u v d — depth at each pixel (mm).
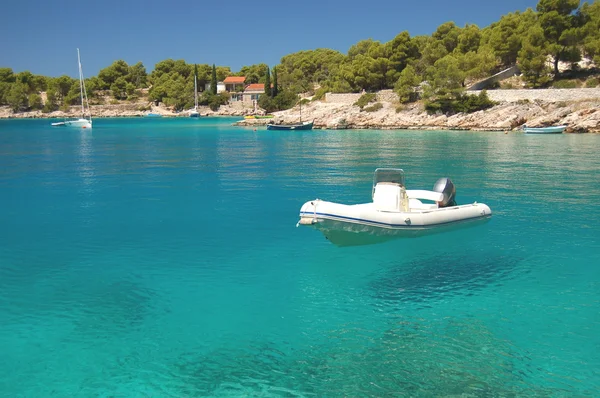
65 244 14328
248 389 7129
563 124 55594
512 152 37125
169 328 8984
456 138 52469
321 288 10805
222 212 18312
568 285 10836
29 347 8328
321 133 66250
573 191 21188
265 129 77125
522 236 14438
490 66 75375
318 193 21859
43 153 41844
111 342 8500
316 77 132125
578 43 68000
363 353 8062
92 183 25375
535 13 79688
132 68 168875
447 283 11016
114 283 11227
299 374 7492
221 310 9742
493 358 7871
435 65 75438
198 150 43719
